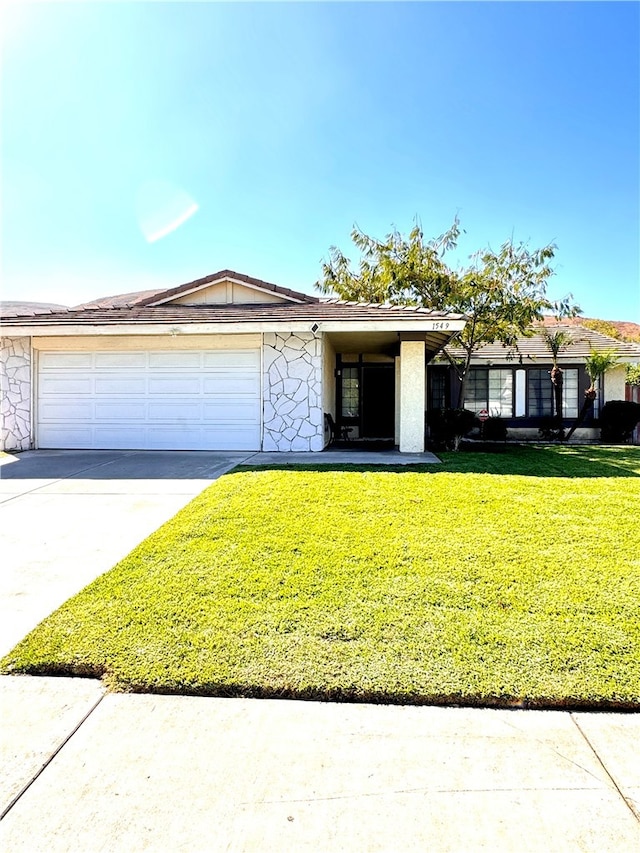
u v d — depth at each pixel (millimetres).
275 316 12062
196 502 7039
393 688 2877
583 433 18625
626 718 2709
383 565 4590
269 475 8664
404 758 2439
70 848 1956
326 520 5977
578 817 2090
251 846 1964
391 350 16797
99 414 12867
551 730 2627
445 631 3445
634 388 22016
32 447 12938
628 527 5734
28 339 12930
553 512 6375
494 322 14922
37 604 4020
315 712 2768
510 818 2088
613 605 3791
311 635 3418
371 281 16578
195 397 12578
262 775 2328
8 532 5918
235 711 2777
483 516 6172
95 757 2438
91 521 6332
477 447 14984
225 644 3320
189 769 2363
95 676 3068
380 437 17938
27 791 2230
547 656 3150
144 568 4609
